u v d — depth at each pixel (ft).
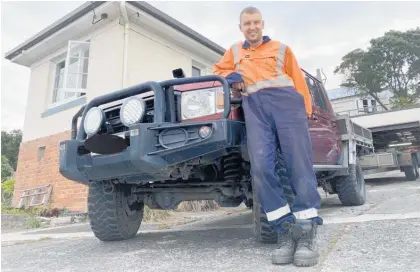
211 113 7.91
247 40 7.66
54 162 24.80
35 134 27.55
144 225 15.03
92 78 23.73
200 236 10.55
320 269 5.90
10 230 18.02
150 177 8.68
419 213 10.87
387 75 114.62
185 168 8.86
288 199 7.67
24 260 8.74
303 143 6.86
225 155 8.69
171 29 25.38
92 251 9.25
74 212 21.94
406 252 6.54
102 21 23.62
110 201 9.89
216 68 8.05
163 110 7.88
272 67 7.17
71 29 24.72
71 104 24.62
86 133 8.69
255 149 6.89
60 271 7.18
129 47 23.29
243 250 7.94
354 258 6.39
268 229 7.84
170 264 7.11
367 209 14.02
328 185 16.03
